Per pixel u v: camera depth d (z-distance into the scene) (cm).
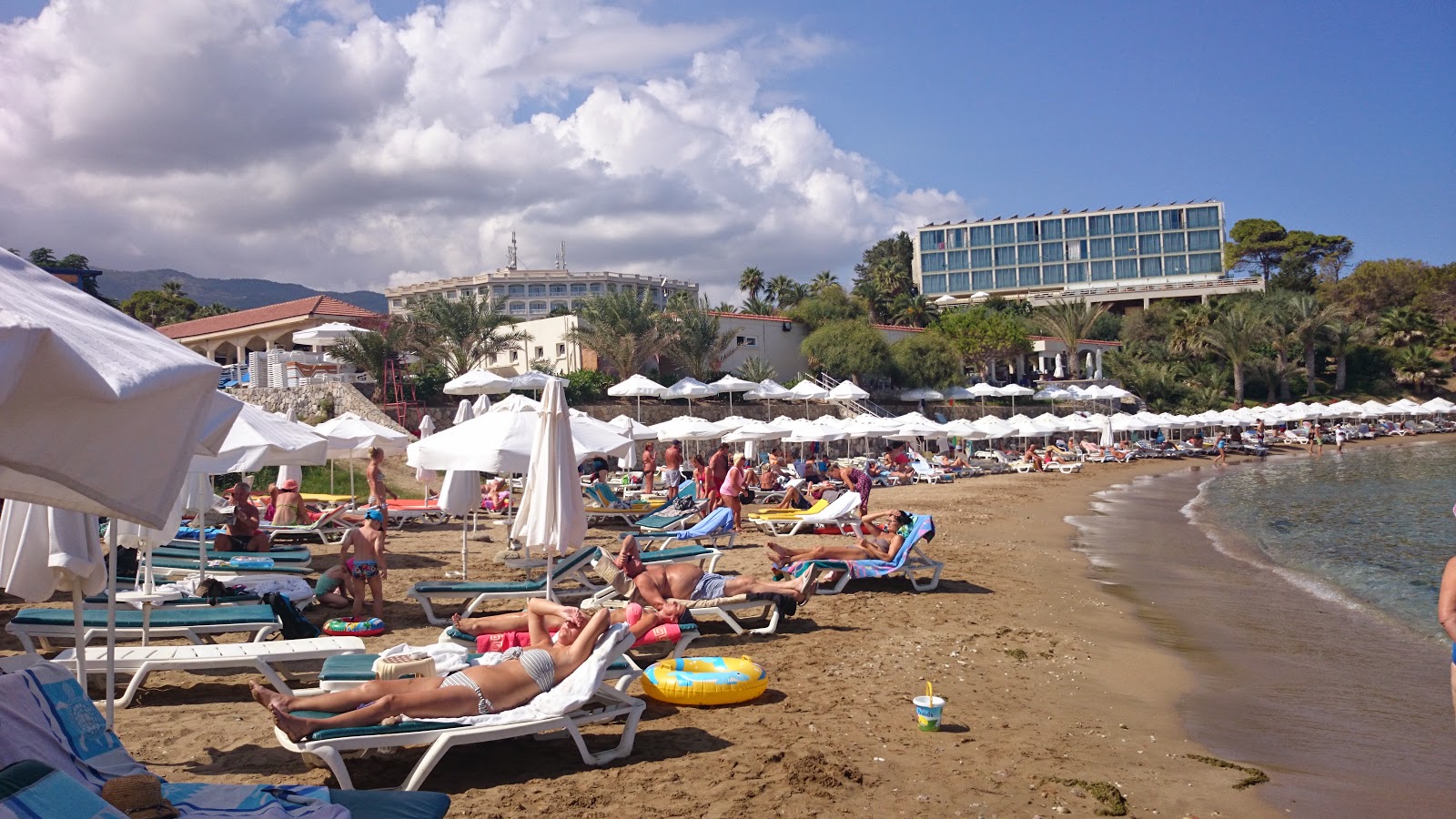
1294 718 725
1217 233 10781
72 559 482
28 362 251
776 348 5172
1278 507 2648
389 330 3419
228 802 378
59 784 322
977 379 6047
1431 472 3878
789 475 2662
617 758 563
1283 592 1322
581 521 851
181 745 561
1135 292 9931
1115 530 2059
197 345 4253
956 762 579
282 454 1177
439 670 569
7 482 327
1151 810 519
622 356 3912
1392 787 576
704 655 829
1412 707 761
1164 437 5769
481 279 13362
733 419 2872
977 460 3950
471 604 930
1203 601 1241
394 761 545
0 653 757
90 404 274
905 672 794
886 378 5194
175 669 614
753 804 498
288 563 1112
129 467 284
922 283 11512
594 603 929
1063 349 7019
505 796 500
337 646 655
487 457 949
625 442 1253
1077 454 4225
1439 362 7706
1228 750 642
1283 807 537
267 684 704
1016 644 922
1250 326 6856
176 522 833
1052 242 11156
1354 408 5734
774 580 1134
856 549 1206
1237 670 875
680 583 904
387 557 1398
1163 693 783
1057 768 578
